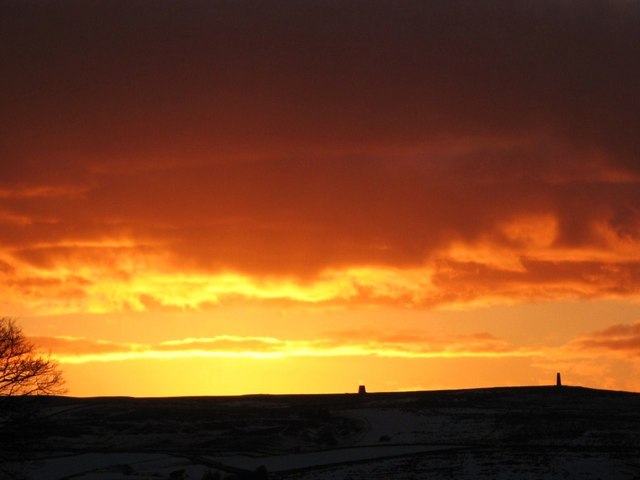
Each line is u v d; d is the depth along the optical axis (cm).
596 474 9206
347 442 12462
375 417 13638
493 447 11088
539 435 11838
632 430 11881
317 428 13162
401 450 11375
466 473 9550
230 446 12188
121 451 11781
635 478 9031
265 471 9900
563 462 9775
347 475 9856
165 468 10775
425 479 9456
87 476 10250
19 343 7181
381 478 9600
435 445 11612
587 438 11356
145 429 13038
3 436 7325
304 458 11188
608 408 13738
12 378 7069
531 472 9400
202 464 10981
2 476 7544
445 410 13888
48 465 10850
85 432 12812
